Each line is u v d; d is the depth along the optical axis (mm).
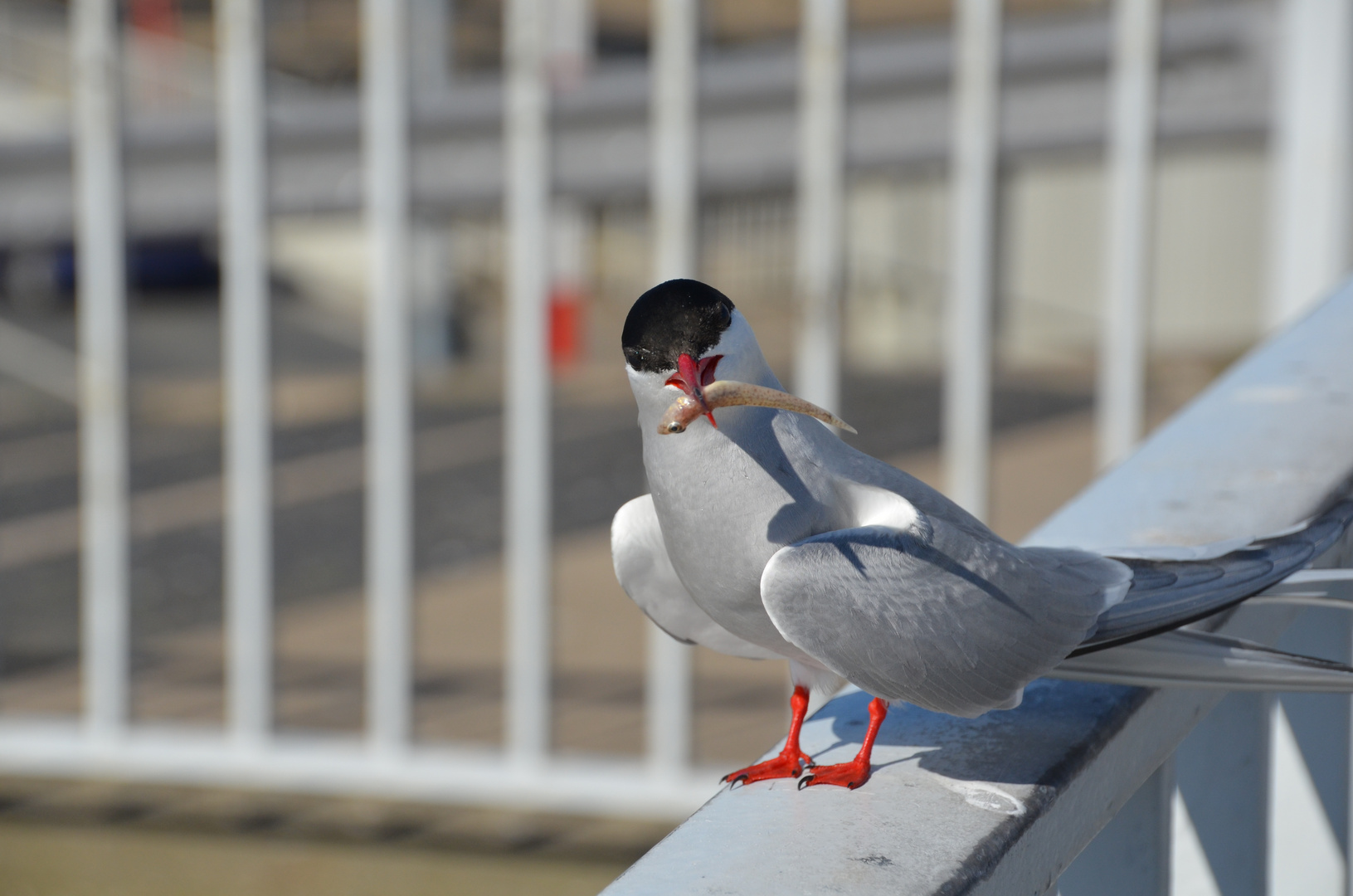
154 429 15031
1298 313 4668
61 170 4926
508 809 5352
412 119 4770
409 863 5027
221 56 4629
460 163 4805
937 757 1586
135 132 4758
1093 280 18500
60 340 19500
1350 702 2135
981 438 4461
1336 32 4496
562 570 9023
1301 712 2117
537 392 4562
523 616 4719
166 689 6594
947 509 1827
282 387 17672
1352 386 2297
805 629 1627
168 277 23156
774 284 20859
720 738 5914
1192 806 1966
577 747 5711
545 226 4527
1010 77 4672
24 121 18125
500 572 9273
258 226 4578
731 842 1410
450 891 4844
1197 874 1979
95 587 4879
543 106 4484
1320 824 2139
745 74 4762
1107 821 1648
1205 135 4742
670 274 4488
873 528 1687
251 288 4598
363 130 4652
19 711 6406
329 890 4883
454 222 18188
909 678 1634
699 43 4680
